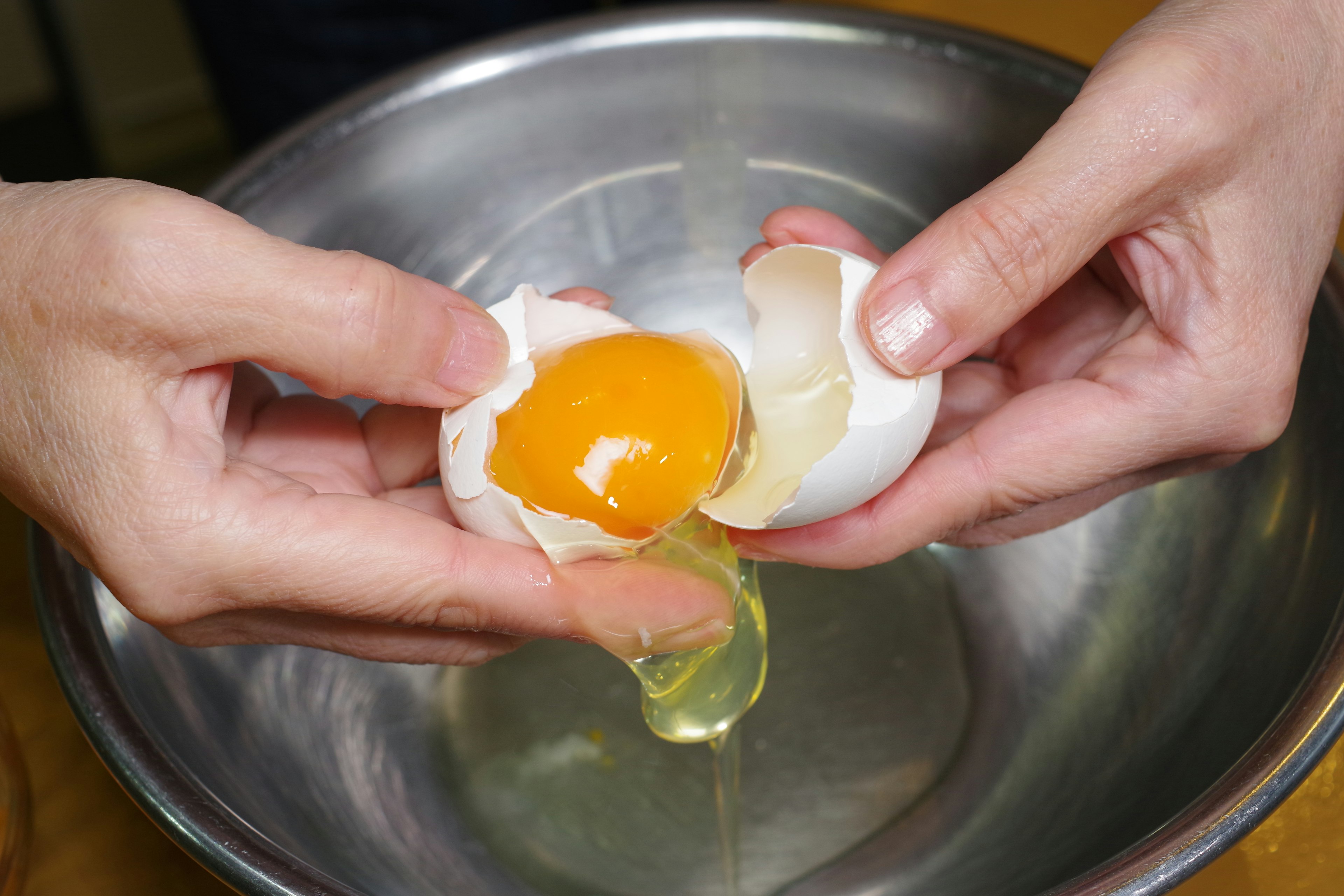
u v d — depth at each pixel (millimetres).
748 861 292
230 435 292
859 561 276
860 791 299
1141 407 261
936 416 300
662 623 259
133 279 235
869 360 262
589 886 289
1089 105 253
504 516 262
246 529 246
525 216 345
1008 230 248
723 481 274
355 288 243
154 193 242
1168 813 253
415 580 250
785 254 274
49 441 243
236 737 277
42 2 708
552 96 333
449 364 256
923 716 308
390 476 305
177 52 756
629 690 315
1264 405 262
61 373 241
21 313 239
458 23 434
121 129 778
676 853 293
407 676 316
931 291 250
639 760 306
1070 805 278
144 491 244
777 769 303
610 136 341
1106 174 248
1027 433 264
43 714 294
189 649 281
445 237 342
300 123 319
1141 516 307
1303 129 260
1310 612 258
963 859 283
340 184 324
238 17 434
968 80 320
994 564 324
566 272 353
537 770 305
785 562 327
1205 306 259
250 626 266
